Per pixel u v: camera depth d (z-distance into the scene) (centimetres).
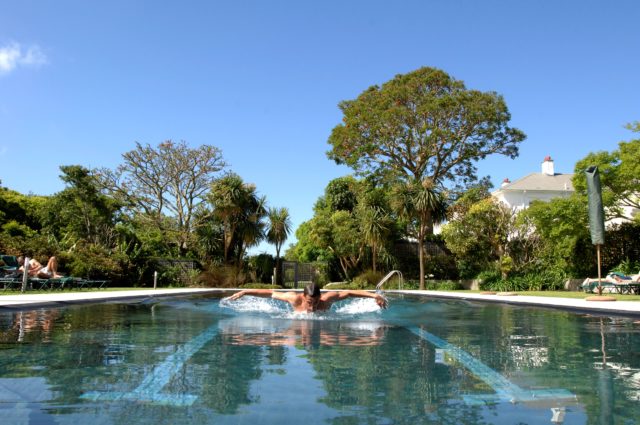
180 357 313
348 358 315
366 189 2878
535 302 892
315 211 3152
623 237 1855
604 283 1430
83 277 1653
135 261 2119
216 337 410
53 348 344
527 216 2022
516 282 1934
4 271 1260
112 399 211
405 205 2281
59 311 664
